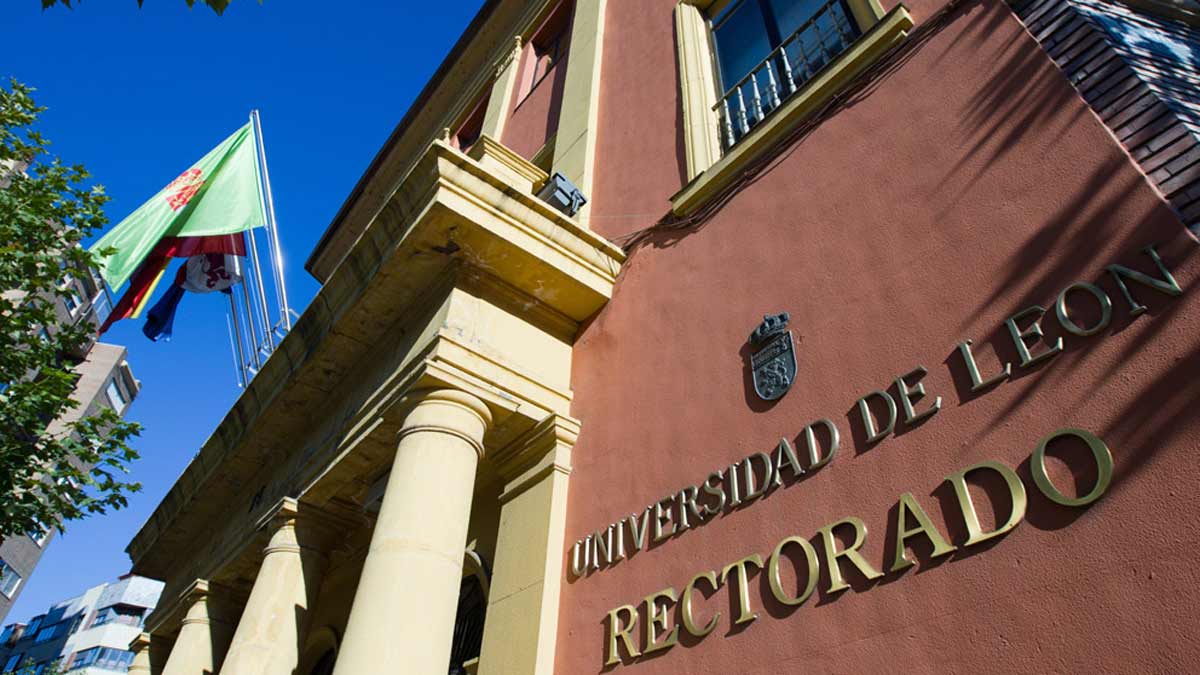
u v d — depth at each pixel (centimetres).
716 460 394
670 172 605
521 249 518
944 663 252
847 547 303
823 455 336
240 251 1010
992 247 316
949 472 283
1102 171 288
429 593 395
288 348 667
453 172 498
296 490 643
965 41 389
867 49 445
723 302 459
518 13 1308
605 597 409
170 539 971
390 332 594
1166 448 228
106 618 5675
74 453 917
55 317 946
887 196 383
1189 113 285
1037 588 240
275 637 565
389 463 572
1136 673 207
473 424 476
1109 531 230
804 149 462
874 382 333
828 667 285
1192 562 208
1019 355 282
